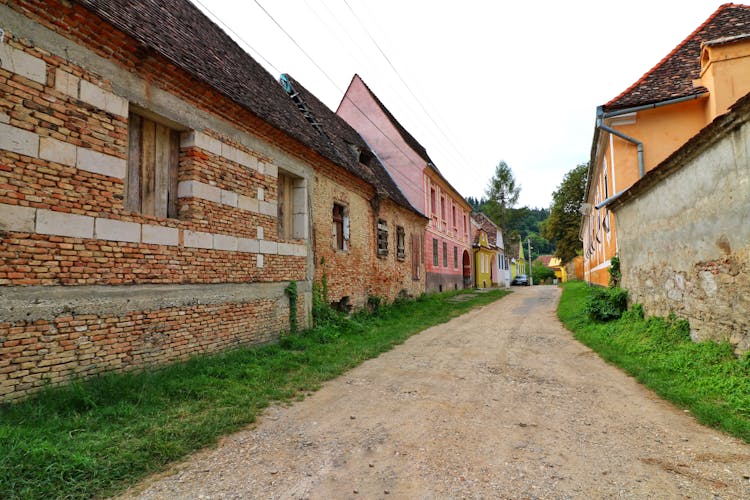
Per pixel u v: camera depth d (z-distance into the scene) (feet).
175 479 10.32
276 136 28.89
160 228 19.17
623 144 37.32
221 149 23.71
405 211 60.44
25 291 13.78
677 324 22.95
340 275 39.50
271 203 28.40
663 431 13.29
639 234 29.68
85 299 15.69
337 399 17.22
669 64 38.65
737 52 32.50
